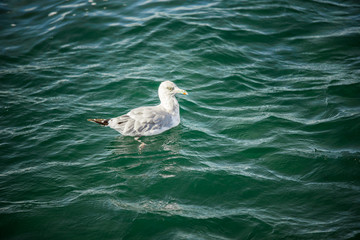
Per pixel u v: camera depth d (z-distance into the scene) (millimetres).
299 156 8711
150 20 14602
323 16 15016
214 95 11258
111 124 9258
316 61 12602
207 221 6941
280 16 14945
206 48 13180
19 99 10680
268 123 10000
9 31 14117
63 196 7562
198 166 8531
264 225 6832
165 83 10000
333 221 6887
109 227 6801
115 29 14211
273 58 12805
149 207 7285
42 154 8789
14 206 7230
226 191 7754
